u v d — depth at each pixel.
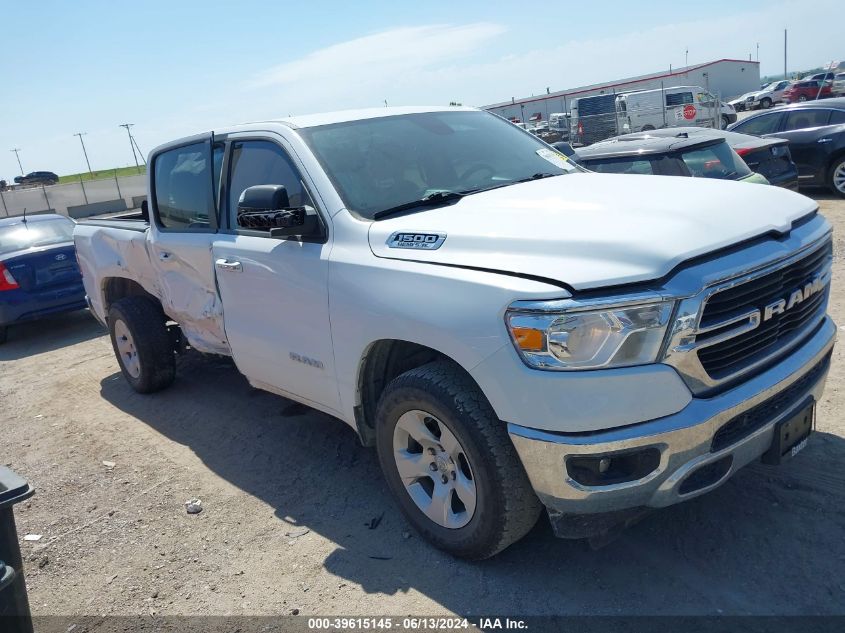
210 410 5.58
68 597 3.43
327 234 3.59
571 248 2.73
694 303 2.57
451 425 2.99
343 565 3.39
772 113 12.70
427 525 3.36
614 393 2.57
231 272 4.20
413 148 4.05
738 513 3.38
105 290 6.25
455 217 3.26
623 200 3.16
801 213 3.18
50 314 9.12
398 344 3.43
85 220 6.71
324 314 3.53
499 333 2.71
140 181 38.59
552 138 33.84
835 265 7.46
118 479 4.60
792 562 3.02
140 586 3.44
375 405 3.63
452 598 3.06
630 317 2.53
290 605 3.15
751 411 2.80
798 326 3.06
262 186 3.56
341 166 3.78
